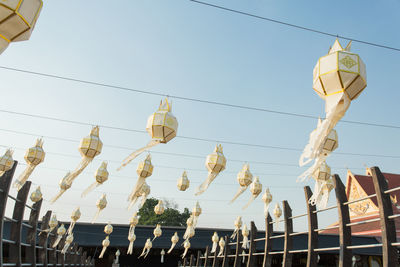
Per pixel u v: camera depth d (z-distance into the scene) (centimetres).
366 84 309
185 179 839
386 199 391
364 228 2161
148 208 4869
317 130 326
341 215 471
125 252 2120
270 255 738
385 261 365
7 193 456
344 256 448
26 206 569
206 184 636
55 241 943
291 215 664
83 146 529
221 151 652
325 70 307
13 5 221
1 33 233
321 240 1827
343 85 304
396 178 2658
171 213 4672
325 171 515
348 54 306
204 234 1869
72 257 1334
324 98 327
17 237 521
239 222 1052
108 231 1417
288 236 646
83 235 1755
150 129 456
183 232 1867
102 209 862
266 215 765
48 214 775
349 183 2631
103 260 2105
